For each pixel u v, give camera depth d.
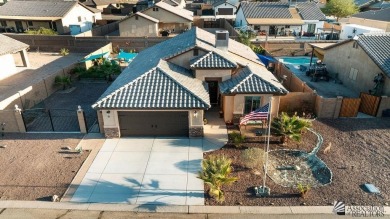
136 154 17.56
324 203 13.62
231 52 24.48
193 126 18.95
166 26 53.94
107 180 15.30
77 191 14.53
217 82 22.88
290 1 58.59
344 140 19.12
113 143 18.78
